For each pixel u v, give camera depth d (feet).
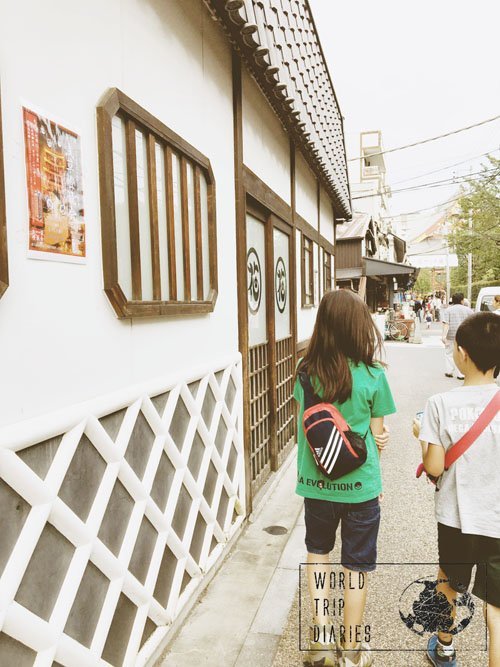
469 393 6.86
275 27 13.24
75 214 5.86
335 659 7.53
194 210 9.92
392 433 22.61
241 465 12.66
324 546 7.93
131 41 7.36
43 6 5.36
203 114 10.42
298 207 21.88
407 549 12.00
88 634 6.03
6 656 4.63
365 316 7.52
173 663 7.97
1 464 4.47
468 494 6.74
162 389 8.01
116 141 6.97
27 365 5.03
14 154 4.88
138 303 7.13
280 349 18.45
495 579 6.64
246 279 13.14
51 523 5.31
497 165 79.71
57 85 5.60
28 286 5.07
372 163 116.88
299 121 15.89
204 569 9.95
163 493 8.26
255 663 8.00
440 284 238.07
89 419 5.90
